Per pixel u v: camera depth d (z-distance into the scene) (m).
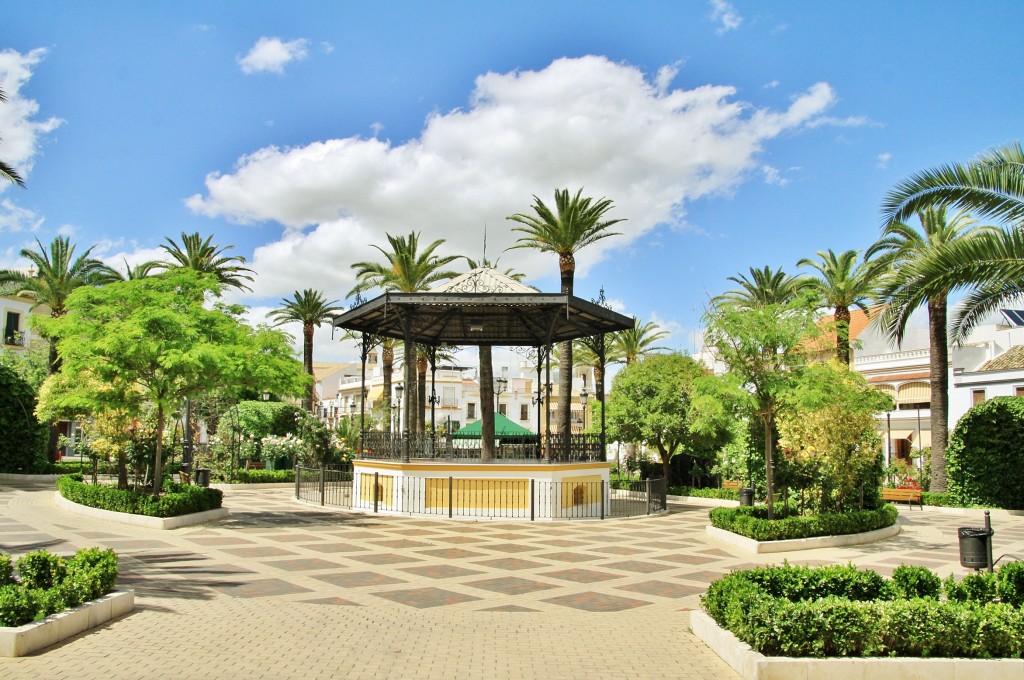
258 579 10.30
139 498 16.48
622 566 12.00
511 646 7.07
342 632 7.48
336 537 14.85
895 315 17.81
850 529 15.17
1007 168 13.61
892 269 24.19
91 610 7.34
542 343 25.38
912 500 24.19
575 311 20.69
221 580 10.17
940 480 24.45
